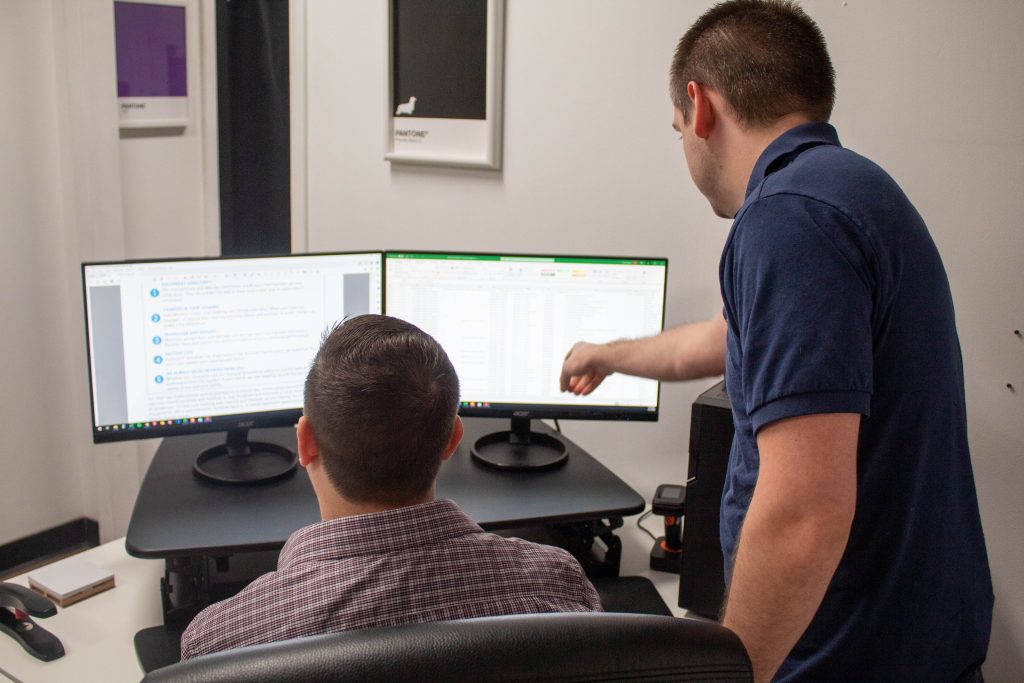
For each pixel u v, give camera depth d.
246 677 0.69
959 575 1.13
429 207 2.24
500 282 1.78
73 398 3.16
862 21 1.65
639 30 1.91
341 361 1.00
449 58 2.11
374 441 0.97
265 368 1.75
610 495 1.72
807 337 0.95
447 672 0.70
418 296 1.79
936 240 1.64
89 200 2.89
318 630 0.90
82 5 2.75
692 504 1.59
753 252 1.00
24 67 2.84
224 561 1.67
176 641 1.45
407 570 0.92
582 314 1.79
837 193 1.00
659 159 1.94
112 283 1.63
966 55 1.56
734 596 0.99
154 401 1.69
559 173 2.06
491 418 2.03
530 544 1.01
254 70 2.75
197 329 1.69
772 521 0.95
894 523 1.07
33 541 3.13
